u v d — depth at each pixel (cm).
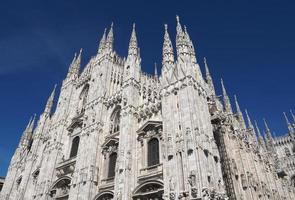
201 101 3631
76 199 3891
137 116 4241
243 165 4431
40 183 4922
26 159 6356
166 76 3959
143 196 3319
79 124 5378
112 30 6594
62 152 5291
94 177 4038
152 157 3641
